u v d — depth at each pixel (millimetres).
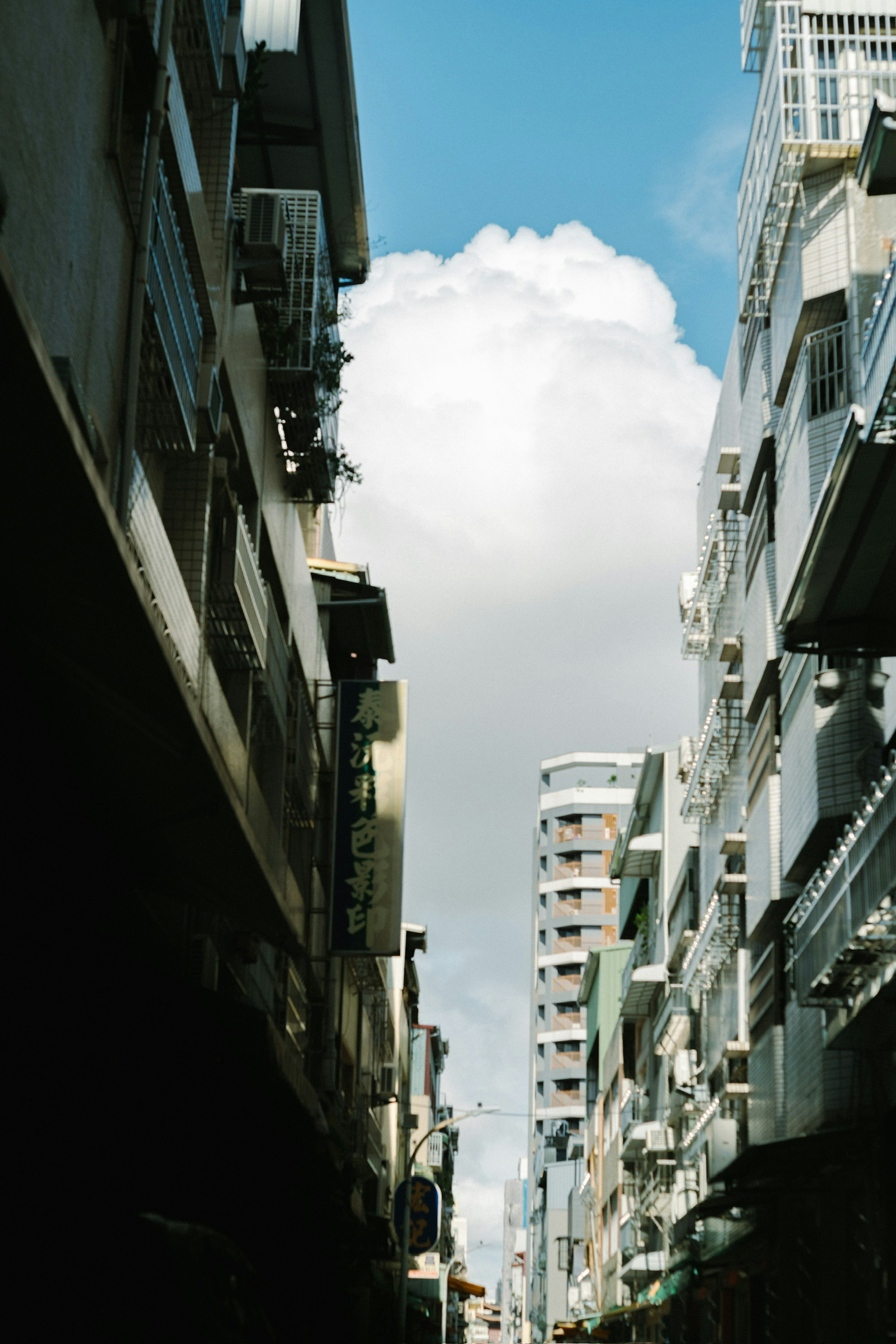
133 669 6941
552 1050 111625
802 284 20406
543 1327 84250
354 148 21156
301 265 16516
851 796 19250
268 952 17625
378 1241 23875
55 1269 5988
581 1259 78625
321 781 23641
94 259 8398
